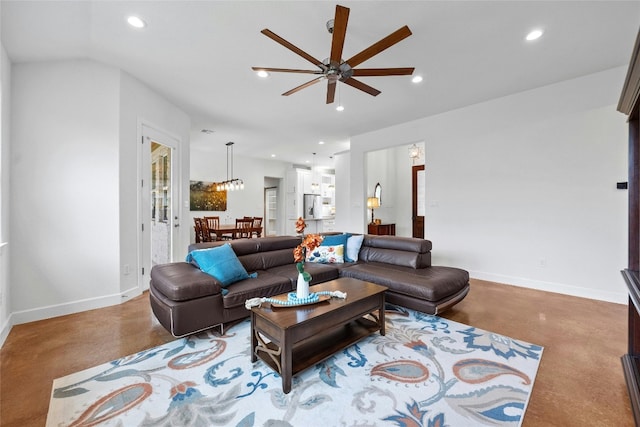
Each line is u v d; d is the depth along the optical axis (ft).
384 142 17.65
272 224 32.83
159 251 13.08
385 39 6.41
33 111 8.83
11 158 8.48
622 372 6.07
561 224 11.45
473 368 6.26
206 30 7.90
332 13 7.18
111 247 10.04
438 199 15.06
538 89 11.82
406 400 5.25
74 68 9.39
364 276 10.14
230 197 26.37
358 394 5.42
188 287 7.25
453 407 5.06
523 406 5.08
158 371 6.18
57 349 7.09
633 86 4.94
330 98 9.79
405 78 10.87
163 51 9.00
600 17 7.34
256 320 6.47
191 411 4.98
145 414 4.91
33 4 6.63
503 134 12.80
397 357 6.74
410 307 8.89
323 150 24.62
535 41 8.45
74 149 9.41
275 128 17.74
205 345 7.36
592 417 4.82
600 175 10.59
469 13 7.18
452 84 11.42
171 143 13.42
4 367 6.30
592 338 7.62
